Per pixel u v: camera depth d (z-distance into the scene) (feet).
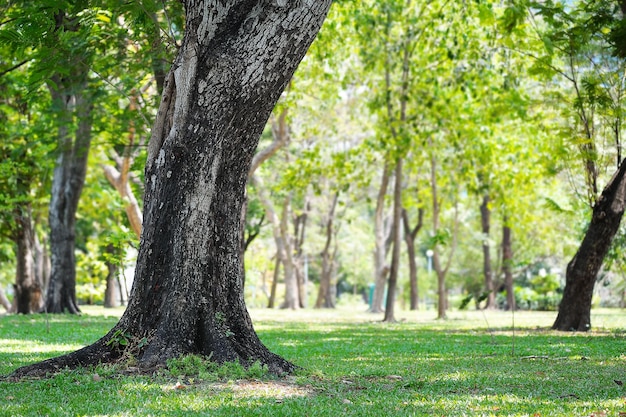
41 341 45.42
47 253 122.83
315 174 98.37
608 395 24.32
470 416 20.25
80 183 87.25
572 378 28.81
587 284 63.36
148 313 27.37
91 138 77.77
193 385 24.29
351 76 99.35
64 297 87.30
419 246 245.45
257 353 27.86
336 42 86.07
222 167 27.71
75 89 55.93
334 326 73.77
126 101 79.92
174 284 27.25
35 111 80.48
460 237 184.55
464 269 193.57
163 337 26.94
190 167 27.22
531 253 151.02
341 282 291.79
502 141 92.68
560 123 72.49
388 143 86.79
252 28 26.55
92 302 156.35
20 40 33.27
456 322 86.07
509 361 35.88
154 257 27.50
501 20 66.90
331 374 29.09
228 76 26.63
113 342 27.12
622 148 65.57
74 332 53.36
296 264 177.17
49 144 77.41
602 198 62.08
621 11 58.54
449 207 132.16
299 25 26.58
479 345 46.65
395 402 22.59
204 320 27.35
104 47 47.42
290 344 47.11
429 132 85.51
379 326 74.54
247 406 21.30
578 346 45.03
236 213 28.40
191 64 26.96
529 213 128.88
